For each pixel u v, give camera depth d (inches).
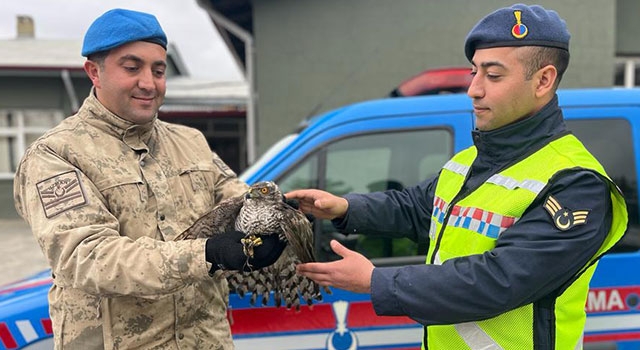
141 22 65.4
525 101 58.9
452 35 304.8
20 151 567.8
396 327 99.9
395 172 106.3
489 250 58.1
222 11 322.7
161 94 69.4
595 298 100.3
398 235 79.5
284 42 303.7
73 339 65.5
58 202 60.9
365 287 56.9
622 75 345.7
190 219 71.3
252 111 312.8
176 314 68.7
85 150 65.2
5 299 94.7
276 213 58.7
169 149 73.4
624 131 104.0
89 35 65.6
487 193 60.8
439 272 55.2
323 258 101.1
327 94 305.6
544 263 53.2
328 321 98.4
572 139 59.9
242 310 96.5
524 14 57.8
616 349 100.6
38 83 562.9
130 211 66.2
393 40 304.7
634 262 100.7
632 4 337.4
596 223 54.4
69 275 59.7
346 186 104.7
